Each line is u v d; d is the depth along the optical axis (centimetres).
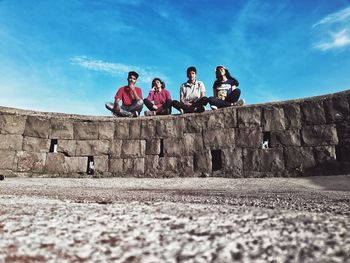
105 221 122
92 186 554
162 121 849
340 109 693
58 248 86
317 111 716
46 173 815
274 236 96
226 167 764
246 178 695
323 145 693
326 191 393
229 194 339
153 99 955
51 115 855
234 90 834
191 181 652
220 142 784
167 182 640
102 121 874
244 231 103
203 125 812
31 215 137
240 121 780
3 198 230
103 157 852
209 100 830
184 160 806
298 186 497
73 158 845
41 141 830
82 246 88
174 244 89
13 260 76
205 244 88
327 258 75
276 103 759
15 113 816
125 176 827
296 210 164
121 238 96
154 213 141
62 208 162
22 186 490
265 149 743
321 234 97
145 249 85
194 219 124
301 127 723
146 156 838
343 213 154
